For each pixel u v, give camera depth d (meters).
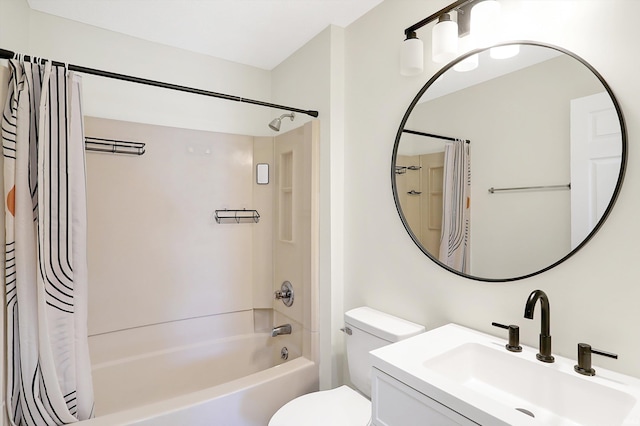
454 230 1.43
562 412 1.00
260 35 2.17
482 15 1.20
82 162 1.44
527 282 1.22
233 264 2.50
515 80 1.23
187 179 2.33
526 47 1.21
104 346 2.06
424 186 1.55
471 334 1.31
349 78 2.01
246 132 2.62
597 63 1.04
